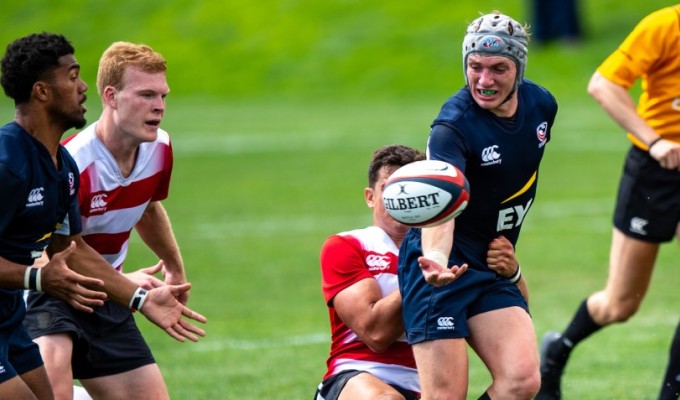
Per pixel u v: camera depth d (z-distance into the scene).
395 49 139.50
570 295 37.53
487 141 18.80
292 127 100.56
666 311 35.41
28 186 17.55
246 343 31.86
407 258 19.33
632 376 27.50
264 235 50.28
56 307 20.86
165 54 148.62
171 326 19.39
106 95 20.70
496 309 18.98
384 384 19.45
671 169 25.12
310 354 30.39
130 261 44.12
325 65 138.50
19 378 17.84
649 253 25.80
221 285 40.19
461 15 144.88
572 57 126.12
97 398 21.50
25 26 162.50
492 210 19.34
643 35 25.20
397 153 20.75
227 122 107.19
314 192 62.94
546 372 25.91
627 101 25.27
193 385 27.20
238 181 67.94
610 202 57.75
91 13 163.12
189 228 52.34
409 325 19.06
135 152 21.42
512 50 18.36
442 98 123.94
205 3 160.62
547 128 19.83
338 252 20.41
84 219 21.22
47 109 17.75
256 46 146.75
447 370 18.58
